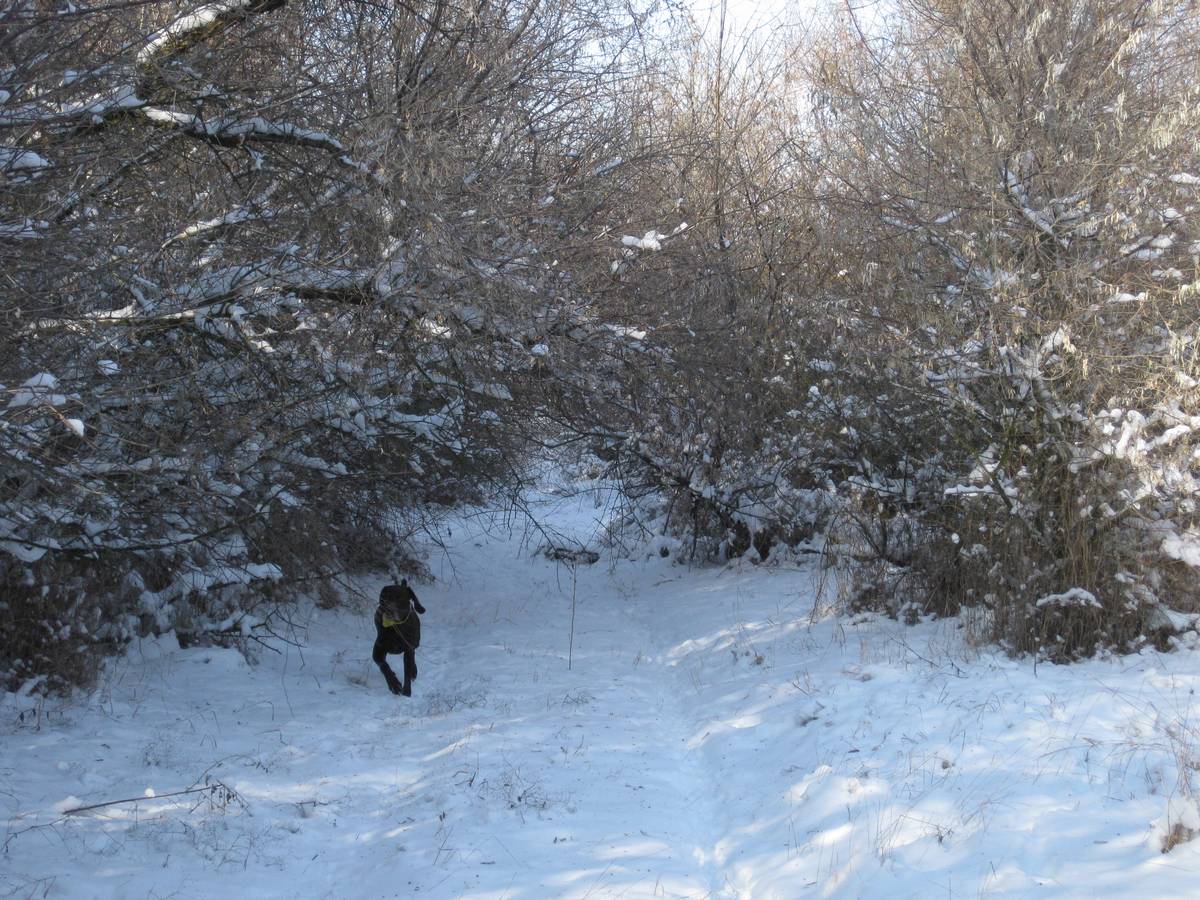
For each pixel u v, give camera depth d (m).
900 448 10.92
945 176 9.33
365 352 9.19
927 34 10.69
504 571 16.91
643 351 11.35
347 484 10.93
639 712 8.55
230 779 6.69
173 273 8.40
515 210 9.88
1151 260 8.24
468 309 8.98
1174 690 6.32
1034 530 8.10
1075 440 8.01
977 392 9.11
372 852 5.58
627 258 10.94
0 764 6.58
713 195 13.57
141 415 8.08
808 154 13.30
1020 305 8.23
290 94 8.09
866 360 10.69
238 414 8.87
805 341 12.72
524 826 5.70
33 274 6.76
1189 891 3.77
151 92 7.40
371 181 8.34
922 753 5.93
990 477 8.32
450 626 12.96
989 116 8.88
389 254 8.41
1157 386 7.70
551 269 9.94
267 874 5.29
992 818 4.86
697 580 14.78
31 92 6.68
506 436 11.67
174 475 7.89
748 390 13.24
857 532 10.86
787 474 14.38
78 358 7.30
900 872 4.57
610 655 10.93
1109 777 5.06
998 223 8.53
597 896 4.74
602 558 17.66
